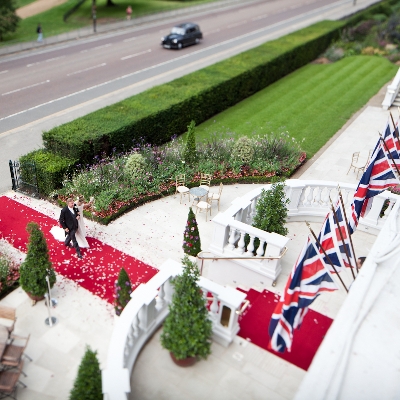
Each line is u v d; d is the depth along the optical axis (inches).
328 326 362.6
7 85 987.9
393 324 302.7
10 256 472.1
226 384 299.1
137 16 1771.7
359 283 331.9
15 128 786.2
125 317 302.5
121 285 378.0
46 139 641.6
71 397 277.0
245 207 467.2
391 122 426.9
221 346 329.4
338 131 873.5
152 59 1251.8
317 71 1253.7
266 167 674.8
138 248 504.1
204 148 710.5
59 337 376.2
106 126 686.5
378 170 424.5
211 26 1722.4
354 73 1226.0
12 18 1376.7
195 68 1181.7
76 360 356.8
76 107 891.4
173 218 568.1
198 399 287.1
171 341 292.5
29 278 390.0
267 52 1157.7
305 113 952.3
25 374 339.9
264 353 328.2
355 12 1872.5
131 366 301.4
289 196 512.4
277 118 920.3
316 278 302.4
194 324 287.4
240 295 316.2
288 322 298.8
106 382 264.8
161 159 669.3
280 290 413.7
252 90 1055.6
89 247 496.4
